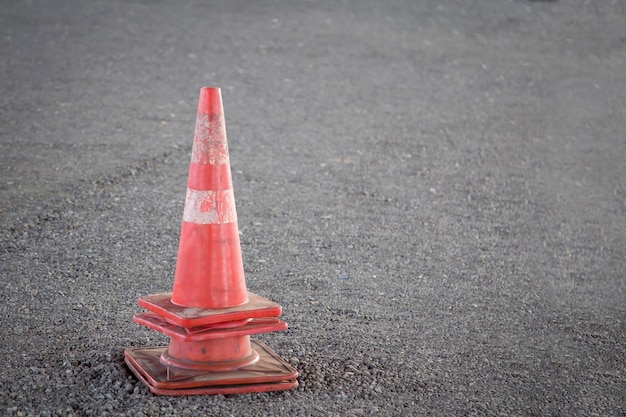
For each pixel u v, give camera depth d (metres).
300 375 4.06
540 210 7.36
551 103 11.03
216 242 3.88
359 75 11.73
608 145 9.44
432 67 12.45
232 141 8.61
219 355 3.88
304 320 4.80
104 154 7.82
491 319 5.04
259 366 3.95
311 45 13.27
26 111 9.00
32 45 12.05
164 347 4.18
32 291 4.94
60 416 3.52
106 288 5.08
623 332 4.98
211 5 15.94
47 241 5.76
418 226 6.72
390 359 4.35
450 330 4.82
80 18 14.11
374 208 7.05
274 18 15.11
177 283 3.93
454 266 5.93
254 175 7.64
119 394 3.73
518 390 4.12
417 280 5.61
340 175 7.84
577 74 12.70
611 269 6.14
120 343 4.31
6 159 7.43
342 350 4.41
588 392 4.16
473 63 12.87
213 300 3.88
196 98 10.09
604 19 17.00
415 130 9.47
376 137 9.12
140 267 5.46
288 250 5.99
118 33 13.20
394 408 3.82
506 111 10.52
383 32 14.58
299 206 6.95
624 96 11.61
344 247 6.13
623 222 7.23
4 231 5.85
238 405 3.71
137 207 6.59
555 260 6.24
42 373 3.90
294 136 8.95
